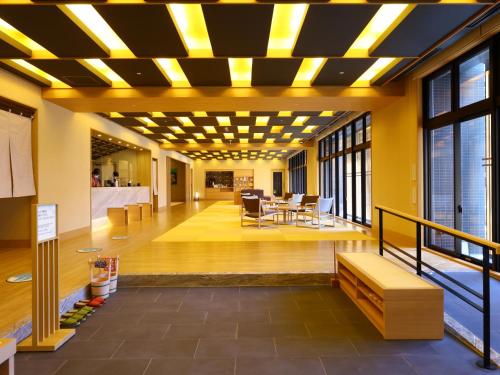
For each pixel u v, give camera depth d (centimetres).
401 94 642
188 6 378
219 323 335
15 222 636
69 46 443
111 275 435
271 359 265
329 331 315
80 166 792
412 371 246
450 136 563
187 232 824
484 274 248
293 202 1089
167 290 435
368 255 432
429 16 376
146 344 292
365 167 927
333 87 639
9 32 444
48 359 268
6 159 561
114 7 345
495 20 402
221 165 2509
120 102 670
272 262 510
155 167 1457
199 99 652
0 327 292
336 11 360
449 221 562
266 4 342
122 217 967
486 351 248
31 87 611
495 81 425
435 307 295
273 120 990
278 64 518
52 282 301
